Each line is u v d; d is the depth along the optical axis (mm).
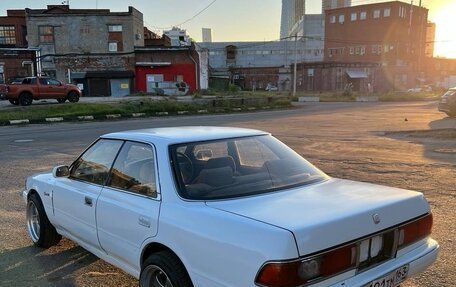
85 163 4273
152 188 3305
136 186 3475
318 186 3408
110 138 4070
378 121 21125
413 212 3068
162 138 3539
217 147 3611
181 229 2857
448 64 103750
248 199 3033
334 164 9609
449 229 5176
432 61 99750
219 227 2662
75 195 4105
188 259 2807
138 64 47531
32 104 29453
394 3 79438
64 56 46625
